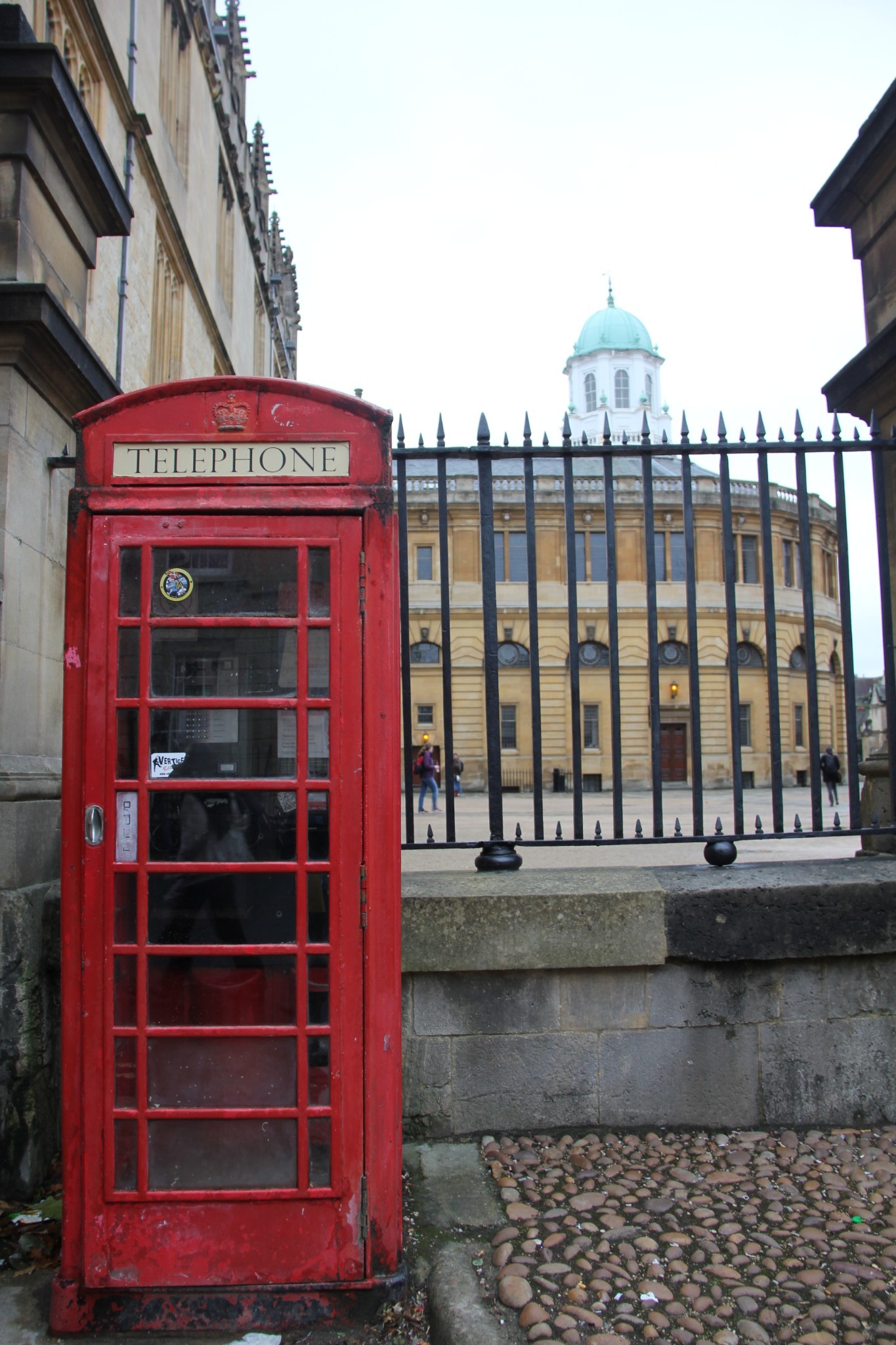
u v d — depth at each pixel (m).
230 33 23.88
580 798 4.00
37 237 3.83
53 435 4.02
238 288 24.80
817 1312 2.51
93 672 2.76
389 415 2.88
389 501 2.84
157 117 14.78
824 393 4.83
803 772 39.75
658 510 38.91
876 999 3.77
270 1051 2.74
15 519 3.62
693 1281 2.66
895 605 4.38
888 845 4.53
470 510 38.09
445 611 4.02
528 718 38.44
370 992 2.72
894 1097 3.76
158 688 2.78
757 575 39.81
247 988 2.75
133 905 2.74
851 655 4.14
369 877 2.74
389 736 2.81
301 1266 2.65
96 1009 2.69
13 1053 3.34
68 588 2.78
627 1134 3.63
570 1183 3.22
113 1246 2.64
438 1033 3.61
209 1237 2.65
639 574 39.22
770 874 3.84
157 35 14.89
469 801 28.55
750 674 39.38
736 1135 3.62
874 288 4.64
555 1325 2.46
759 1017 3.71
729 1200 3.11
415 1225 2.99
